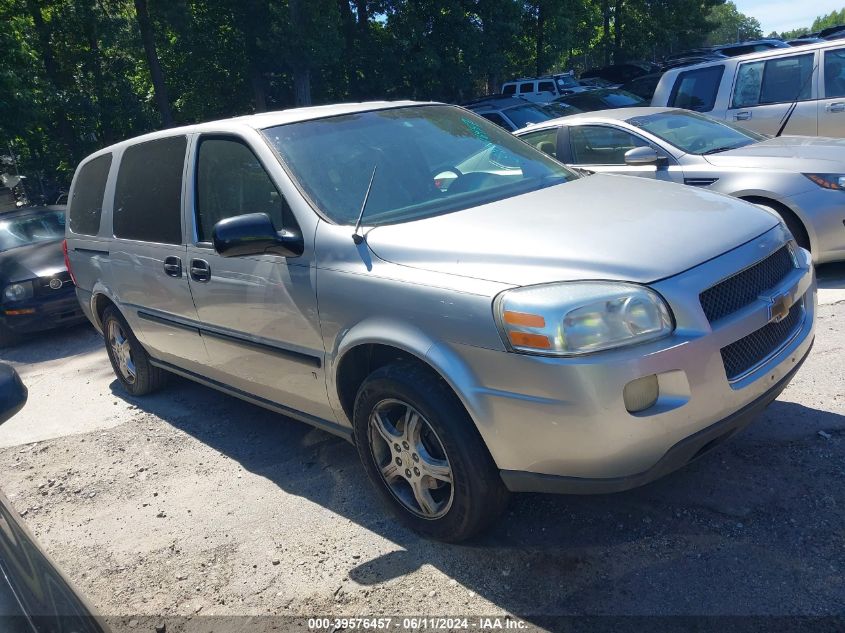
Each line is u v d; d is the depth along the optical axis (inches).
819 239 224.4
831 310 206.4
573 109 541.3
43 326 309.3
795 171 226.8
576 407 100.3
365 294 122.8
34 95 737.6
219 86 1016.9
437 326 112.3
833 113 320.2
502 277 108.8
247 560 129.0
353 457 160.9
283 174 142.5
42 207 385.7
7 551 66.7
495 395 106.6
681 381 102.7
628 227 117.6
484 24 1034.7
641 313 101.9
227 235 129.3
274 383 151.0
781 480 127.3
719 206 128.9
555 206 130.8
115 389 233.8
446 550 122.7
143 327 193.5
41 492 167.8
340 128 154.9
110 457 181.2
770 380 114.0
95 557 137.6
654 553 113.8
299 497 147.7
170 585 125.5
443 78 1039.6
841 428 141.4
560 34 1262.3
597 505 128.0
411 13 996.6
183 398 213.8
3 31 703.7
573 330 100.1
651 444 102.6
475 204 138.3
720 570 108.0
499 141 168.7
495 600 109.3
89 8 813.2
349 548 127.9
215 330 161.2
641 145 264.4
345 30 1025.5
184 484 161.0
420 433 122.0
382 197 140.6
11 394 73.5
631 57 1626.5
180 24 856.3
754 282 114.9
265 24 916.6
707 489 127.7
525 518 127.3
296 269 135.3
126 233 191.6
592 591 107.8
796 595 101.3
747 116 347.6
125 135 933.2
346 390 134.9
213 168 161.0
